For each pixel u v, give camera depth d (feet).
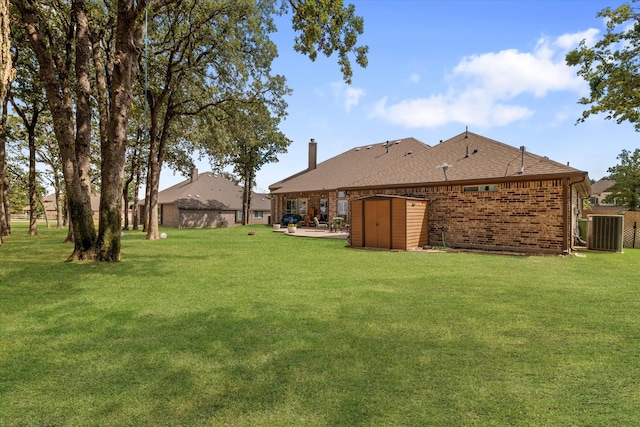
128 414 8.66
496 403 9.20
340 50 35.22
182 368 11.22
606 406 9.08
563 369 11.21
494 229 45.73
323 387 10.00
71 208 35.81
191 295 21.12
